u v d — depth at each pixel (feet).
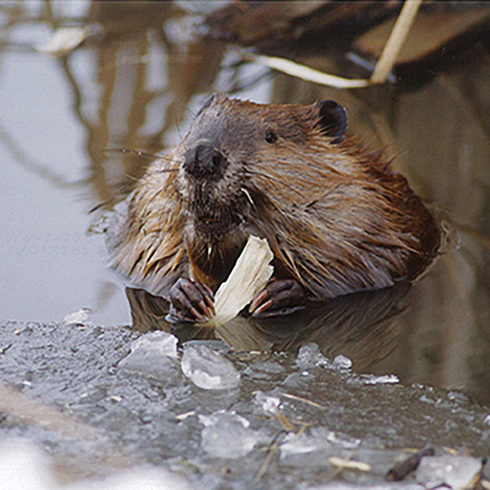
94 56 42.52
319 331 21.50
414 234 25.85
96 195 29.07
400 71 40.04
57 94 37.63
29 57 42.09
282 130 23.22
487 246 26.27
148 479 14.12
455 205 28.50
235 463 14.53
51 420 16.15
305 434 15.44
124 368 18.51
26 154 31.89
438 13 42.93
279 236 23.04
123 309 22.71
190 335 21.13
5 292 23.43
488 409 16.78
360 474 14.15
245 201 21.98
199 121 22.65
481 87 38.37
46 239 26.53
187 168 20.95
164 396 17.13
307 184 23.09
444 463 14.15
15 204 28.45
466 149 32.42
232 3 46.47
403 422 16.10
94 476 14.26
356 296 23.84
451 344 20.42
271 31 44.68
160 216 23.75
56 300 23.09
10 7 49.37
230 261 23.08
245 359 19.33
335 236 23.75
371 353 19.99
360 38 42.98
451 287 24.00
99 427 15.89
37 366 18.71
